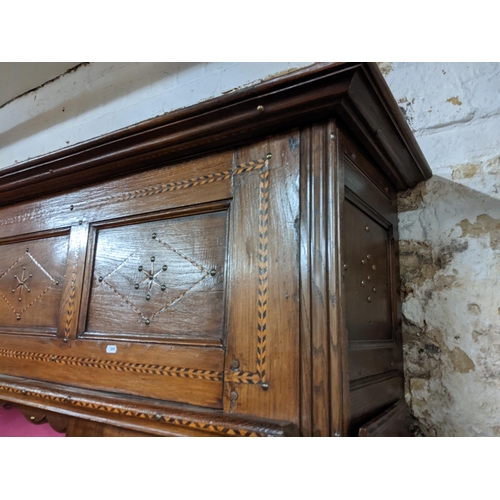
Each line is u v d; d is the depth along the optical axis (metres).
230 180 0.62
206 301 0.61
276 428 0.47
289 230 0.54
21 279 0.89
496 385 0.69
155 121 0.64
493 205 0.74
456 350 0.73
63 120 1.55
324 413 0.47
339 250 0.51
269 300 0.54
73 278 0.78
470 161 0.78
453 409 0.72
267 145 0.60
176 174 0.69
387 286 0.74
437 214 0.80
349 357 0.52
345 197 0.56
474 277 0.74
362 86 0.52
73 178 0.82
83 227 0.80
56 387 0.71
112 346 0.68
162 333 0.64
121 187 0.76
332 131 0.54
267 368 0.52
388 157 0.69
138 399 0.61
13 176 0.88
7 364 0.83
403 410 0.70
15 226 0.94
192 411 0.55
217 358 0.56
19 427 1.13
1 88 1.65
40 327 0.81
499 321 0.71
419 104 0.86
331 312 0.49
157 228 0.70
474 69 0.81
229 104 0.58
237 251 0.58
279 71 1.10
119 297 0.71
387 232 0.78
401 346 0.77
